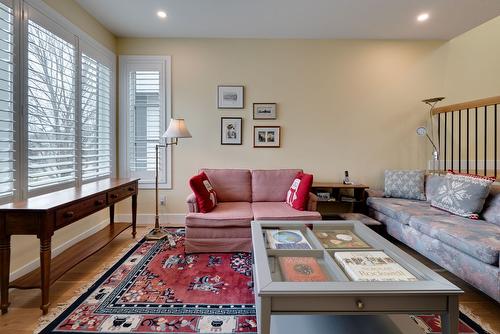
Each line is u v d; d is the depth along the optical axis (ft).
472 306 6.32
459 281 7.55
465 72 12.92
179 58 12.66
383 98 12.89
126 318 5.75
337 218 11.95
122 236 10.98
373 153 13.01
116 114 12.66
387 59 12.81
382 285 3.98
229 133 12.84
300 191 10.03
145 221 12.93
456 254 6.89
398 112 12.93
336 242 6.27
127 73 12.65
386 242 5.89
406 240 9.07
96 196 7.50
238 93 12.72
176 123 10.31
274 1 9.56
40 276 6.21
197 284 7.20
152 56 12.60
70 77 9.29
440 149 12.99
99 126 11.16
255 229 6.79
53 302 6.31
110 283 7.20
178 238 10.76
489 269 5.91
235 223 9.16
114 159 12.53
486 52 12.92
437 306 3.95
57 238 8.98
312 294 3.83
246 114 12.84
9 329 5.37
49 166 8.21
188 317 5.81
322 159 13.00
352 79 12.83
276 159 12.97
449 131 13.07
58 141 8.58
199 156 12.91
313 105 12.86
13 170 7.05
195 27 11.59
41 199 6.48
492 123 13.12
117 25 11.44
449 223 7.81
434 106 12.89
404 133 13.00
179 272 7.88
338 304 3.89
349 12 10.26
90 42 10.48
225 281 7.38
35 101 7.79
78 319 5.71
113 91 12.35
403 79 12.86
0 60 6.68
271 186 11.50
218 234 9.23
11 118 7.03
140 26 11.53
